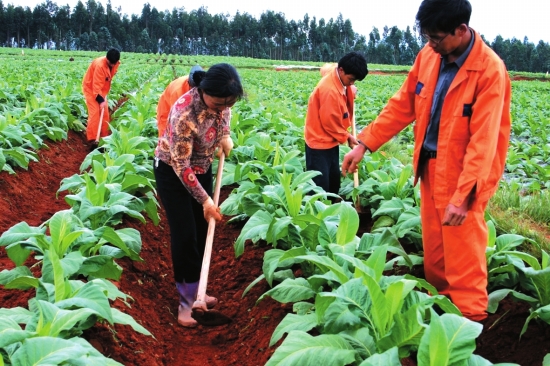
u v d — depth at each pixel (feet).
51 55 200.23
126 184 18.85
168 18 419.95
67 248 13.16
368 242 13.35
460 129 11.36
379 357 8.09
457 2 10.36
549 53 303.27
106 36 350.64
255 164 21.15
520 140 46.98
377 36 398.21
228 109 14.73
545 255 13.04
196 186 13.14
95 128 35.32
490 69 10.78
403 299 9.40
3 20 349.41
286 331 10.74
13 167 24.79
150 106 42.83
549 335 12.05
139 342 12.44
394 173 21.71
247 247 18.06
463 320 8.22
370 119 50.65
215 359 12.96
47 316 9.11
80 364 8.33
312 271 14.01
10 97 41.60
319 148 20.16
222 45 390.21
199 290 13.33
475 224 11.71
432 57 12.16
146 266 17.03
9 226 19.84
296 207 15.78
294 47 381.81
